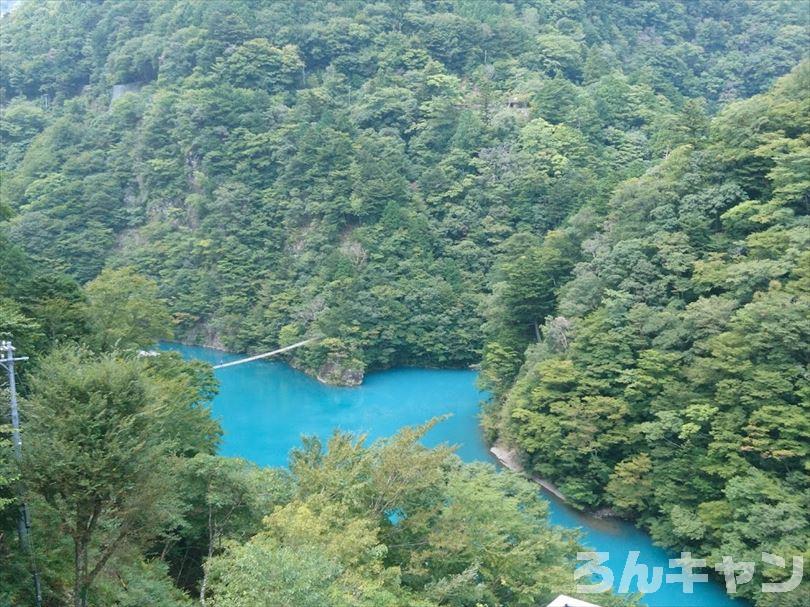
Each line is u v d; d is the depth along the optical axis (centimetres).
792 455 2980
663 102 9094
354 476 2220
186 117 8581
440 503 2303
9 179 8900
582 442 3809
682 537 3244
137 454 1695
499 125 8069
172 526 2117
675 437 3572
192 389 3303
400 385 6469
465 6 10212
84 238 8138
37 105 10612
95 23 11288
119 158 8900
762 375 3175
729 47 11369
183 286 7969
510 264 5628
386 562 2108
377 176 7575
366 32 9575
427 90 8812
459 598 2025
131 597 1878
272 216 7962
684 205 4303
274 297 7469
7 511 1761
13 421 1747
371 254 7206
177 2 10425
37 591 1784
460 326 6962
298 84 9344
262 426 5353
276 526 1853
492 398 5250
